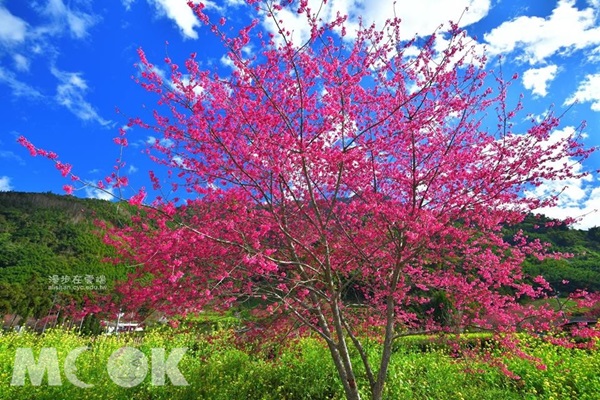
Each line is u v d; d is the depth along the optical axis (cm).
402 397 570
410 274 583
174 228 411
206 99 493
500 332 482
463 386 634
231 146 485
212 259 457
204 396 575
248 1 422
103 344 784
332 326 588
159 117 502
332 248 559
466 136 512
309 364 664
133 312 468
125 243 489
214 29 434
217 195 487
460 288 528
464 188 472
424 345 847
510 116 484
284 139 412
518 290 514
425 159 510
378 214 484
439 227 422
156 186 491
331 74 465
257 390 602
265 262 401
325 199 556
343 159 421
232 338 604
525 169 455
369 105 511
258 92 472
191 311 428
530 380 648
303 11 427
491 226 483
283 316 561
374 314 637
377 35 495
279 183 512
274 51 496
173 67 482
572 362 693
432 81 458
